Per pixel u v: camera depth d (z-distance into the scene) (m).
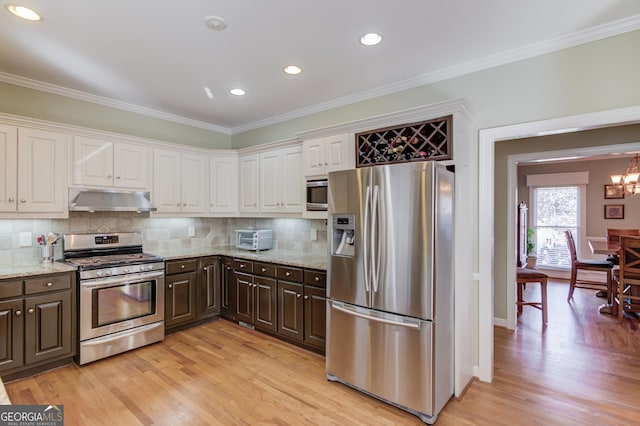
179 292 3.66
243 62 2.73
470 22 2.17
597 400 2.42
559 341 3.59
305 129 3.96
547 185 6.92
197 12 2.05
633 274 4.24
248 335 3.63
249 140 4.64
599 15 2.10
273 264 3.50
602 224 6.42
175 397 2.41
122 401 2.36
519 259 6.14
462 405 2.36
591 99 2.28
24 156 2.85
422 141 2.62
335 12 2.06
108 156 3.37
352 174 2.55
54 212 3.01
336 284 2.65
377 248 2.39
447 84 2.89
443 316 2.29
